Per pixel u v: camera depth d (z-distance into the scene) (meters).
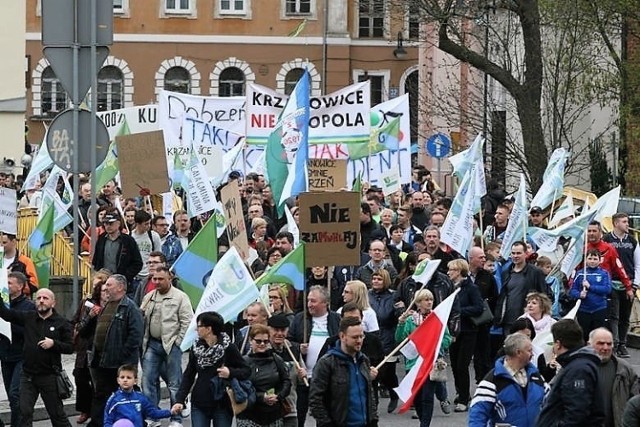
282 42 94.12
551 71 48.09
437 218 31.27
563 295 28.92
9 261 25.94
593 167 54.88
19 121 57.66
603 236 31.02
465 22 53.31
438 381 22.12
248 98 37.78
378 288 24.31
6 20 57.47
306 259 21.14
